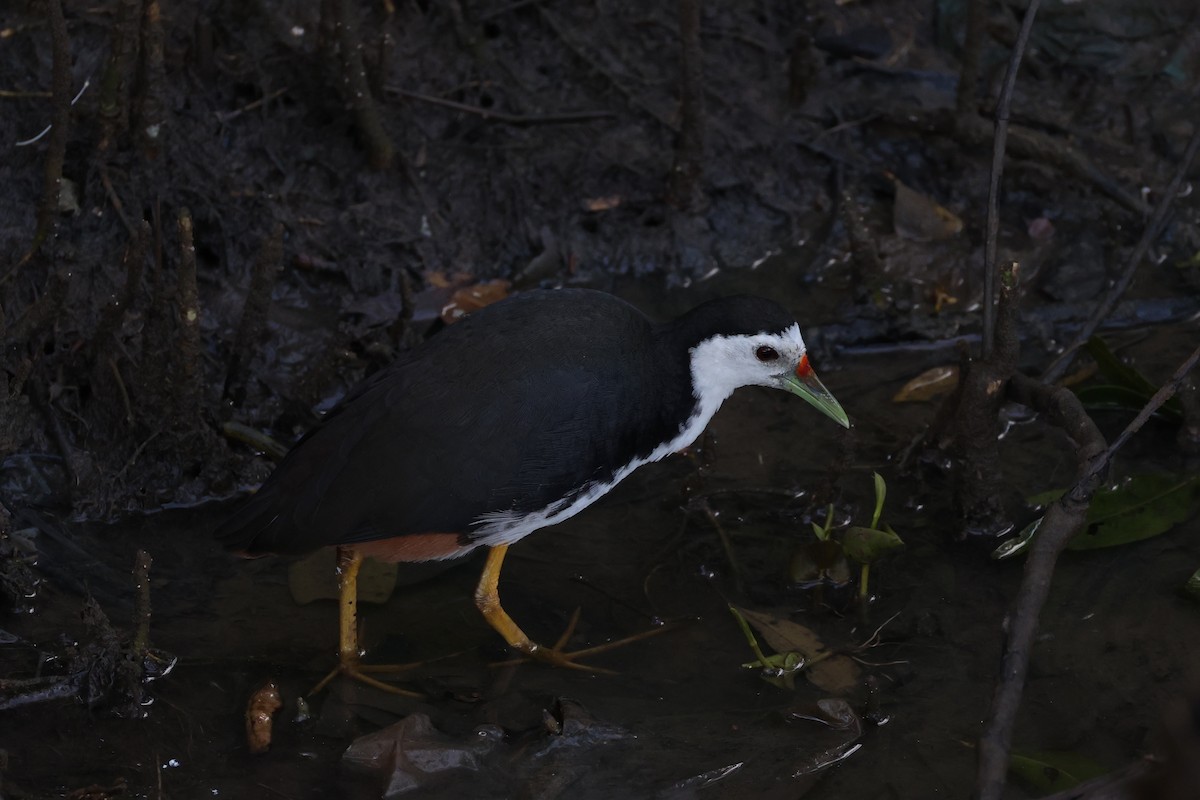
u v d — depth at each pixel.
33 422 9.76
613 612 8.99
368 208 11.60
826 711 8.05
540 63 12.73
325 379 10.14
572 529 9.66
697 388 8.59
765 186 12.38
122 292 9.47
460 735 7.99
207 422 9.91
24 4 11.33
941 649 8.63
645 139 12.40
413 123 12.10
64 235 10.59
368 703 8.26
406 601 9.12
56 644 8.46
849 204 11.25
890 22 13.56
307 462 7.97
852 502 9.78
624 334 8.30
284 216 11.30
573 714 8.00
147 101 10.70
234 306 10.80
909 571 9.24
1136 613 8.82
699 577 9.25
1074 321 11.29
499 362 7.98
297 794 7.61
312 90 11.92
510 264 11.66
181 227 8.78
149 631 8.56
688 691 8.40
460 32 12.55
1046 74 13.27
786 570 9.27
